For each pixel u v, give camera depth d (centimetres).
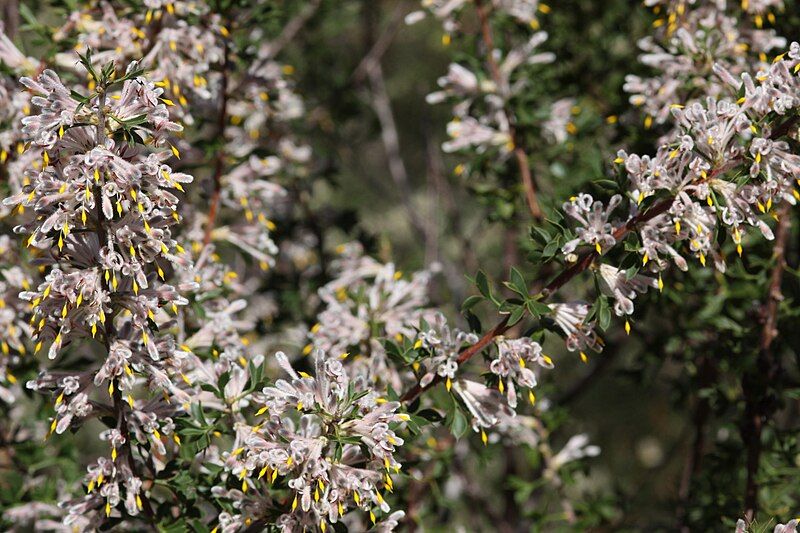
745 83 59
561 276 60
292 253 83
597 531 79
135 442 60
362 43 111
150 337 59
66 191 57
